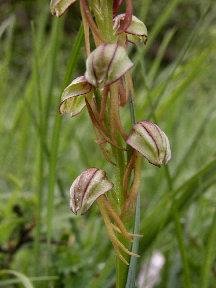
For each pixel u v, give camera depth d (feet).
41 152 0.31
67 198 0.38
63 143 0.47
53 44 0.31
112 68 0.17
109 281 0.33
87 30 0.20
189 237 0.38
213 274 0.36
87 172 0.20
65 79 0.26
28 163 0.46
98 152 0.46
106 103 0.20
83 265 0.33
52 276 0.32
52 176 0.30
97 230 0.40
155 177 0.51
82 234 0.39
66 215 0.36
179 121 0.52
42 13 0.44
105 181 0.20
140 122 0.19
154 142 0.19
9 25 0.57
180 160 0.37
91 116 0.20
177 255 0.36
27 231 0.36
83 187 0.19
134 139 0.19
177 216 0.28
